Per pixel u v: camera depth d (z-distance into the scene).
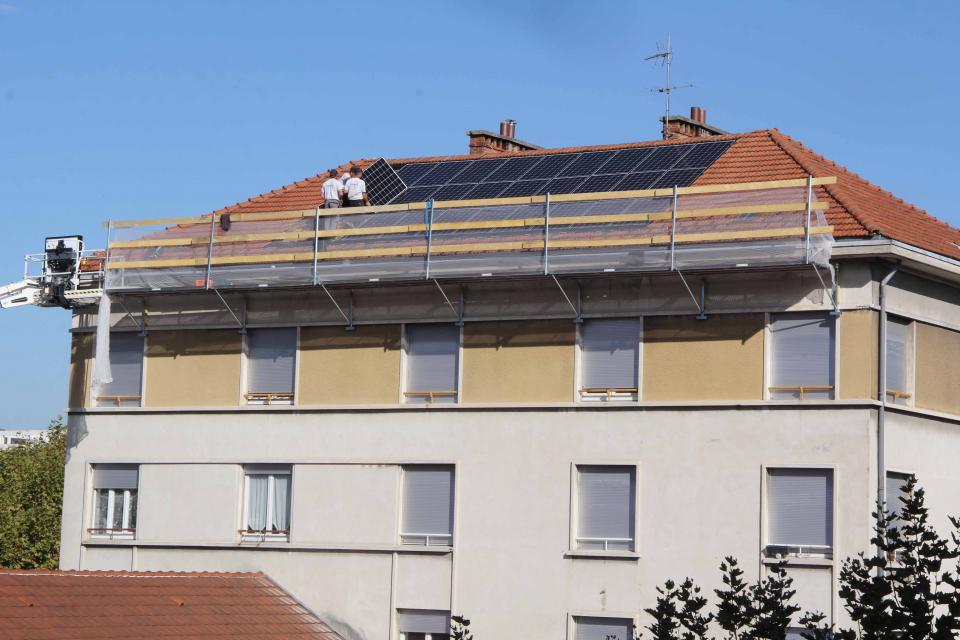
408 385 59.19
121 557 63.25
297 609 59.12
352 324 60.06
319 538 59.78
